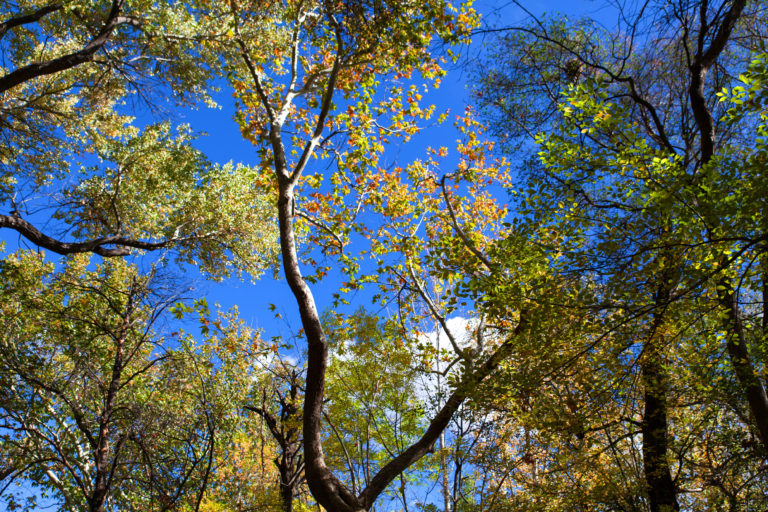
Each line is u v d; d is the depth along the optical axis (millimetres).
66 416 13320
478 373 6977
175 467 9586
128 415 10281
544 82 8664
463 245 8797
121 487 10945
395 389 8586
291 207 6957
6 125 12789
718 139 7031
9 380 11367
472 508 8844
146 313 11156
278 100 9789
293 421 10125
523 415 7535
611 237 5523
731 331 5984
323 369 5754
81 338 11906
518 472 9125
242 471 12141
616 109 5617
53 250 10516
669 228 5547
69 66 10070
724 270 5391
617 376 6520
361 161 9961
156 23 11477
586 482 8797
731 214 4582
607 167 5723
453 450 8531
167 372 10688
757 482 8055
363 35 7566
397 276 10305
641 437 8789
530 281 6484
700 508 9156
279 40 11586
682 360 7426
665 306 5480
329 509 5148
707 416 7941
